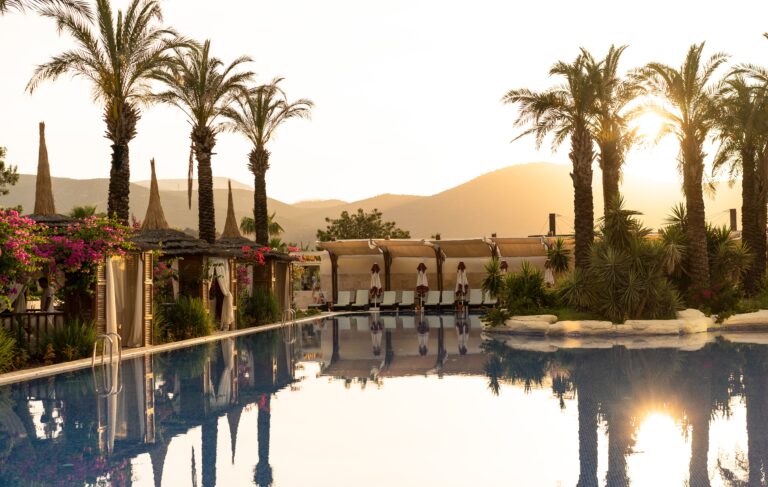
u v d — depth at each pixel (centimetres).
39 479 684
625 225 2395
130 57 2139
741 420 909
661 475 674
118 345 1605
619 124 2736
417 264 4284
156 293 2284
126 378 1373
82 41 2106
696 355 1628
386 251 4197
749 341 1983
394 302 4116
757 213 3006
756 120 2625
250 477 688
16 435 877
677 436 831
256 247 2962
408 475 691
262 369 1515
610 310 2280
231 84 2689
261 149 3325
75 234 1695
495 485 655
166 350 1923
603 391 1155
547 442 820
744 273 2964
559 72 2595
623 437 834
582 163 2578
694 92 2566
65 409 1045
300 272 4300
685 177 2636
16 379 1339
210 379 1359
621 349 1806
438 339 2238
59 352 1602
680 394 1109
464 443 823
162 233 2433
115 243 1692
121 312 1931
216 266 2505
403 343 2117
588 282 2348
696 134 2622
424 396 1151
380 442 832
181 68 2609
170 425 931
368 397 1147
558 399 1095
